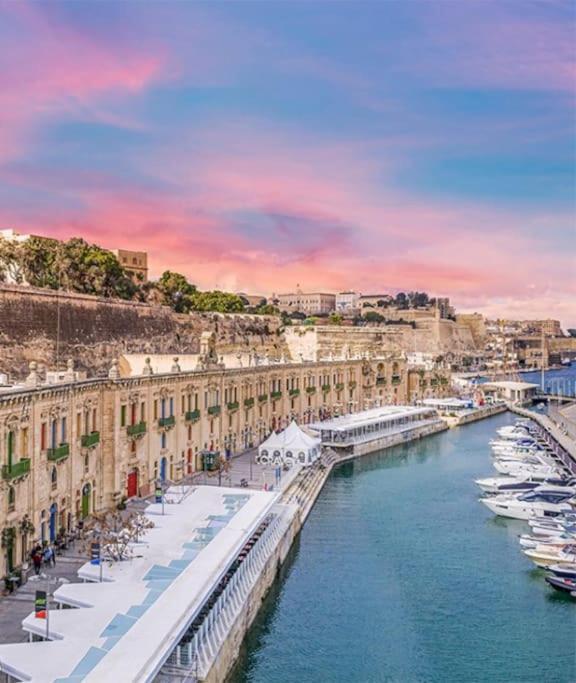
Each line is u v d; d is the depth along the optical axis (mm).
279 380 134375
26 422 57750
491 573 71125
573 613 62000
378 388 182500
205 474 97375
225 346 175750
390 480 114125
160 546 56562
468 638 57219
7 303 102625
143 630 40969
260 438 125250
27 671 36719
